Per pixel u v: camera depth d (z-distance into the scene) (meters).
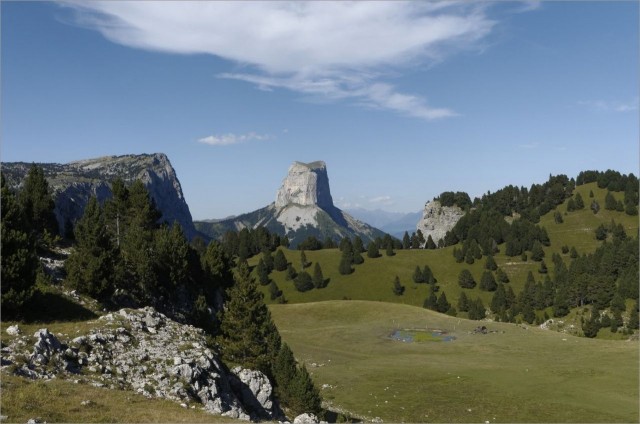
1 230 42.56
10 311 40.94
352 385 70.88
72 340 38.34
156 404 31.17
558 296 178.38
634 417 52.12
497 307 195.75
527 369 75.38
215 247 94.06
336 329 124.06
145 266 65.00
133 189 87.75
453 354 93.19
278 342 56.34
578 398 59.31
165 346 43.78
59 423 23.59
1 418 22.62
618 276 190.88
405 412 58.12
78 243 54.62
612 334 147.50
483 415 55.66
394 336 115.56
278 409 49.91
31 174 85.56
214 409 37.16
